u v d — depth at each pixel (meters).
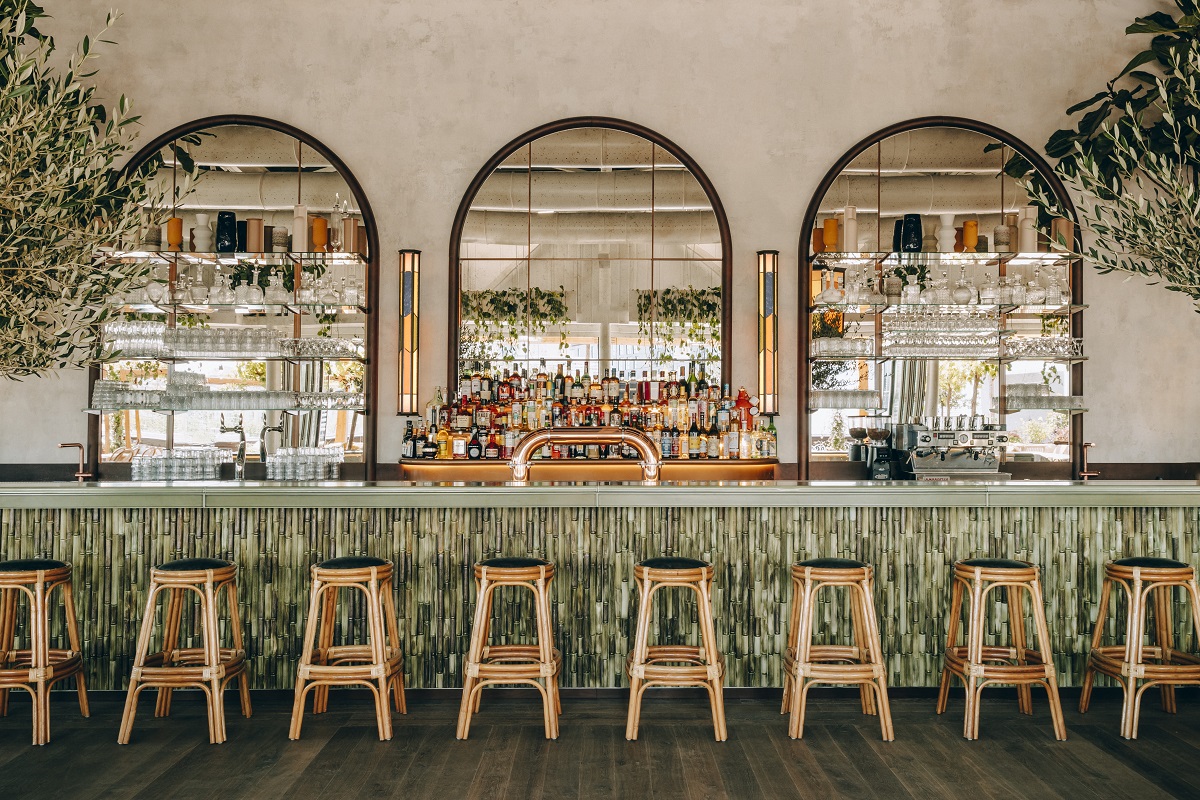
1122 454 6.33
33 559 4.02
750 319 6.29
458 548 4.31
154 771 3.41
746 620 4.33
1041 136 6.35
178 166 6.27
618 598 4.32
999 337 6.26
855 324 6.24
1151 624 4.38
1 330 3.67
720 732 3.75
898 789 3.26
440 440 5.99
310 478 5.76
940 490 4.21
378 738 3.79
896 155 6.33
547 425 6.04
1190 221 4.21
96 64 6.27
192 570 3.75
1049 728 3.92
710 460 5.89
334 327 6.25
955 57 6.36
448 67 6.34
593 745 3.70
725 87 6.34
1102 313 6.32
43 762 3.51
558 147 6.32
